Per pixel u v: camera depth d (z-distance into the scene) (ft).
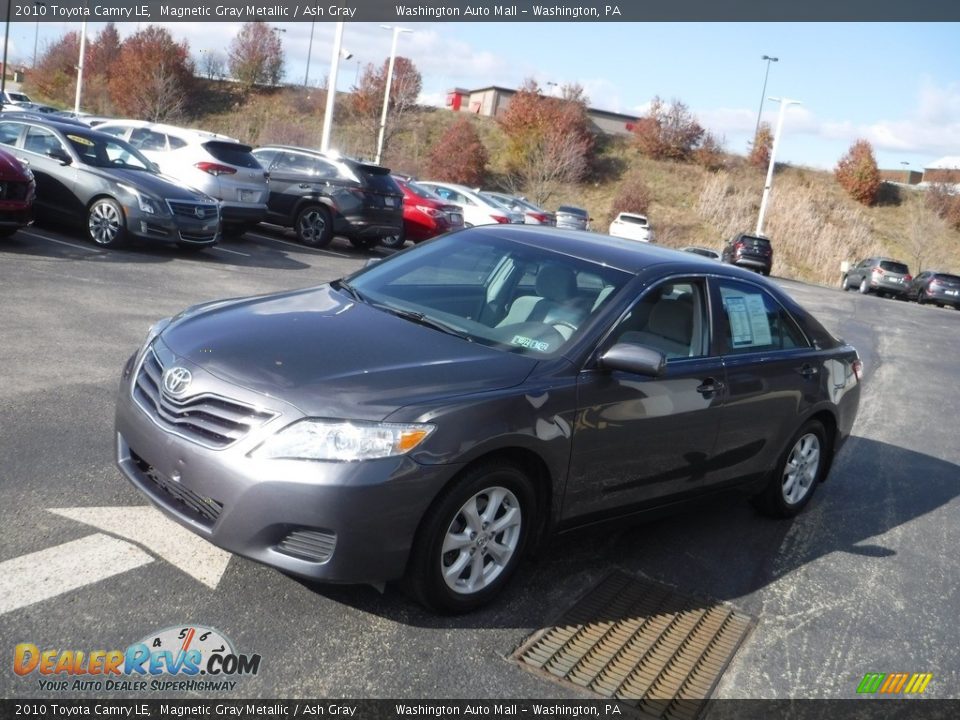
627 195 170.09
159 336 13.24
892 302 106.22
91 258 36.32
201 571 12.37
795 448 18.10
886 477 23.22
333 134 177.58
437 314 14.38
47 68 198.70
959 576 17.10
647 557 15.53
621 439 13.57
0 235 37.70
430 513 11.48
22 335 22.91
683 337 15.03
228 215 48.37
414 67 183.73
